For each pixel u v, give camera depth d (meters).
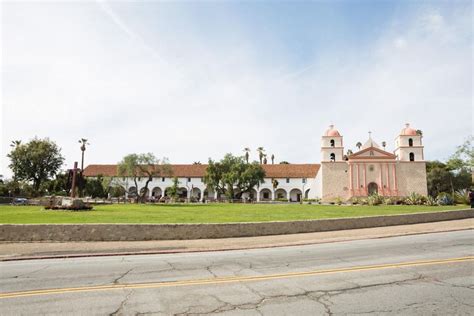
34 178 67.00
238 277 7.97
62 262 10.26
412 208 30.55
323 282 7.41
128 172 49.03
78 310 5.67
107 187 56.50
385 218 19.11
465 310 5.53
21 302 6.11
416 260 9.66
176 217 21.78
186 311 5.61
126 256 11.42
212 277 8.00
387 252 11.17
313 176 72.19
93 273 8.55
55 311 5.63
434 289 6.75
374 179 57.44
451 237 14.47
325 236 15.75
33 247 12.95
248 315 5.40
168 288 7.02
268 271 8.62
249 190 65.00
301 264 9.48
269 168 75.94
